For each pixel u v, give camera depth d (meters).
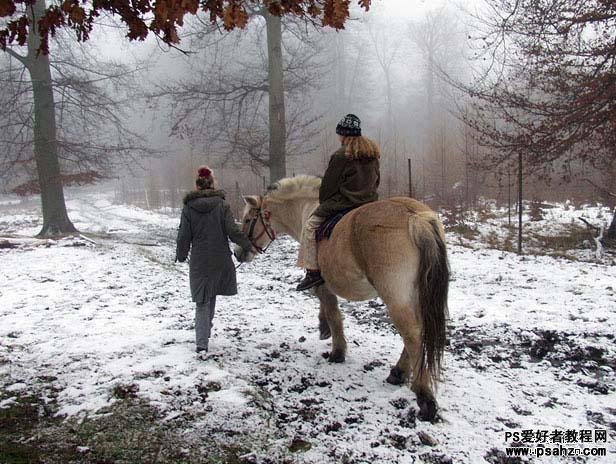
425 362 3.65
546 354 5.24
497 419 3.89
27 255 12.34
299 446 3.57
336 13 3.35
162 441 3.63
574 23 11.16
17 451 3.54
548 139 11.91
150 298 7.91
